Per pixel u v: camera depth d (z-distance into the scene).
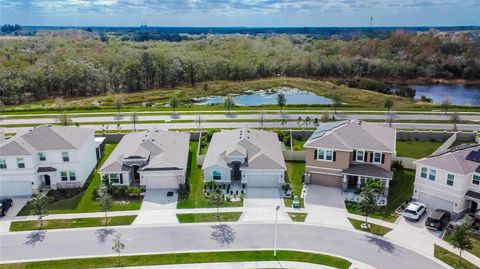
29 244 35.62
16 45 163.75
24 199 43.94
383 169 44.78
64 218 40.06
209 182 45.78
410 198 43.56
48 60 124.62
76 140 47.19
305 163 49.59
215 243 35.59
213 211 41.12
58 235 37.03
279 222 39.00
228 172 46.69
